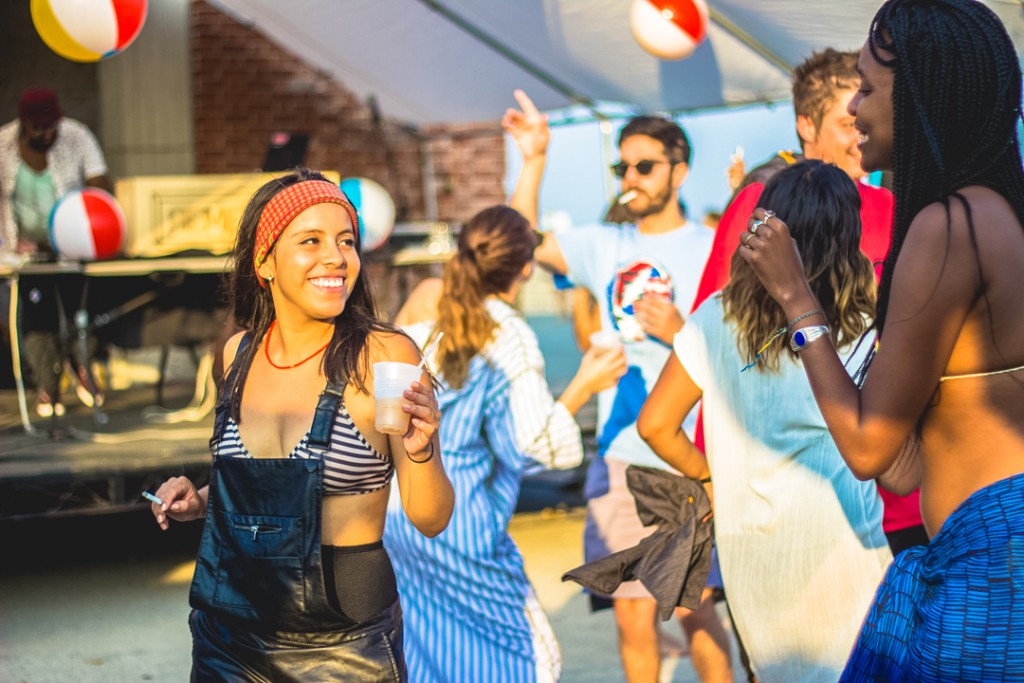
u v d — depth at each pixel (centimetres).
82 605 535
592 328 511
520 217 345
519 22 762
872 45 207
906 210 200
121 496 574
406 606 320
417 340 366
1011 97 195
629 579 305
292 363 234
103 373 821
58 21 566
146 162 1079
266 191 239
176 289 659
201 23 1076
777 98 790
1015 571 176
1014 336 189
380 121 1043
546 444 338
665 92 837
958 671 180
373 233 702
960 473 192
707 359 282
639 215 411
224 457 229
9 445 617
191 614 240
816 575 272
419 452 217
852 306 274
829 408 200
